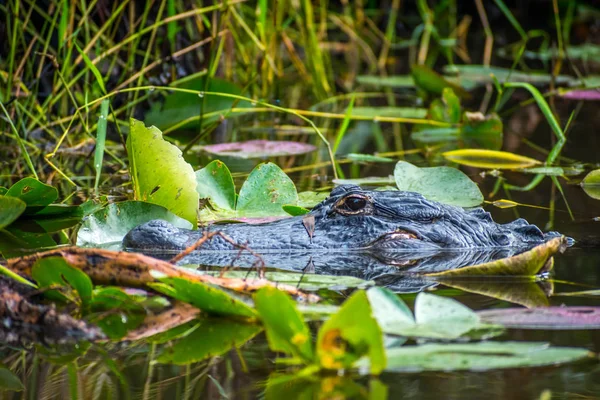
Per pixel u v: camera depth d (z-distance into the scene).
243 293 6.77
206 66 16.48
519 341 5.69
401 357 5.32
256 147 14.36
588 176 11.79
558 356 5.30
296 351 5.36
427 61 24.28
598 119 16.89
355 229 8.62
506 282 7.36
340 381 5.22
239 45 18.72
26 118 14.95
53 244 8.80
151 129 9.41
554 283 7.31
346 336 5.13
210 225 8.95
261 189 10.17
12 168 13.02
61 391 5.18
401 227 8.62
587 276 7.54
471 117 15.82
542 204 10.73
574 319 6.16
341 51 26.36
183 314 6.51
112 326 6.26
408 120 15.06
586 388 5.08
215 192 10.05
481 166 13.16
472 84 21.19
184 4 17.56
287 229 8.66
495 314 6.27
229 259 7.99
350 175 12.57
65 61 14.22
